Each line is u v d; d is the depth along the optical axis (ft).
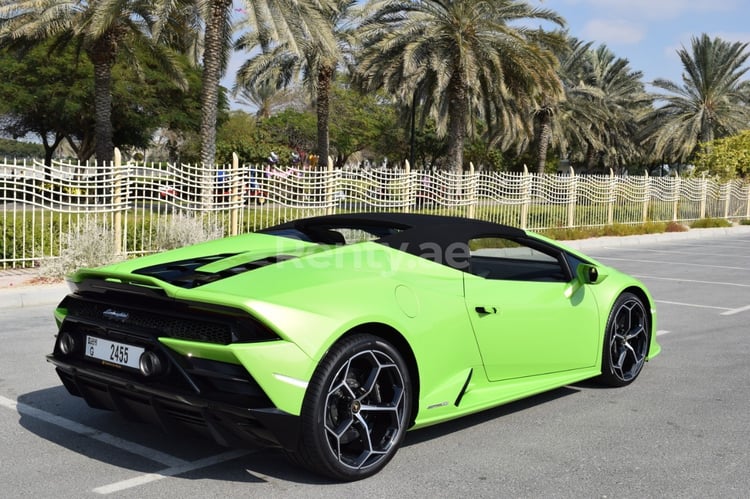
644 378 18.26
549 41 73.61
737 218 96.68
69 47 101.55
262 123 167.73
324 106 96.63
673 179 83.56
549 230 63.62
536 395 16.65
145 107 106.52
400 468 11.93
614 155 173.47
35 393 16.20
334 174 47.73
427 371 12.25
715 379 18.21
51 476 11.41
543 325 14.71
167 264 13.28
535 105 84.84
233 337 10.37
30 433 13.47
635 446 13.23
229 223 41.57
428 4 72.23
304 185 45.88
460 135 78.84
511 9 72.74
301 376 10.36
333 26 87.71
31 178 34.17
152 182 38.04
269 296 10.78
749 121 141.59
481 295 13.52
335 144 172.04
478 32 71.67
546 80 71.61
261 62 93.20
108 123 77.36
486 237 14.51
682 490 11.21
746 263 48.93
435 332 12.38
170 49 81.30
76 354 12.39
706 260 50.78
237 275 11.71
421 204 54.24
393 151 182.09
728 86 142.82
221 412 10.28
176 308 11.02
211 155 60.08
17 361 19.24
